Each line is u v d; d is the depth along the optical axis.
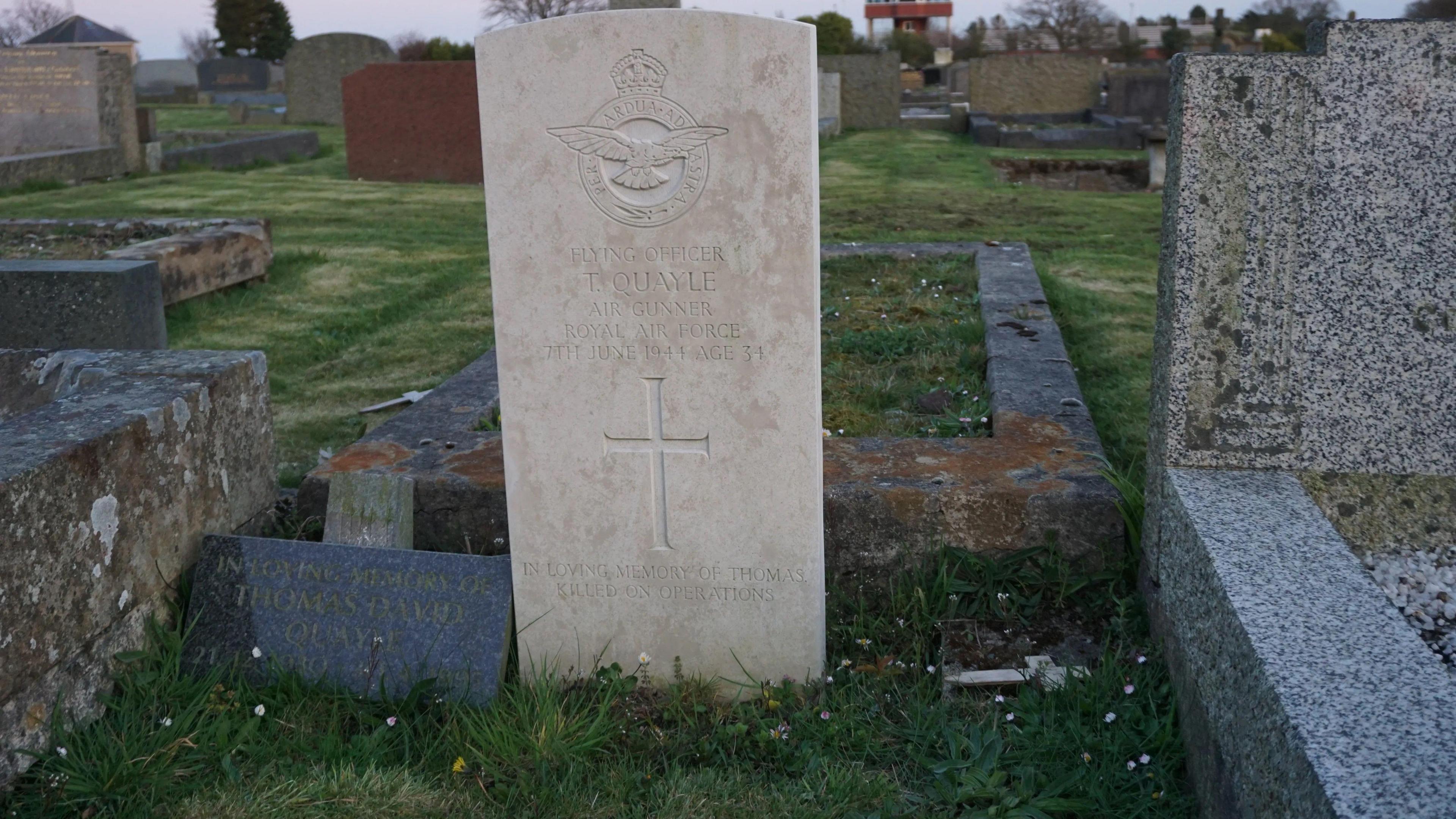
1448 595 3.30
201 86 46.66
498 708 3.24
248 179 17.73
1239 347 3.34
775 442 3.23
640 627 3.45
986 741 3.02
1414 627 3.19
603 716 3.20
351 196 15.74
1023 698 3.23
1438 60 3.12
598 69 3.00
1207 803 2.71
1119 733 3.04
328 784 2.96
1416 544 3.42
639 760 3.14
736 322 3.14
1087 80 27.08
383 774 3.01
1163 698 3.18
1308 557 2.80
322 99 29.95
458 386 5.58
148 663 3.32
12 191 15.70
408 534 3.88
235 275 9.41
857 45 53.31
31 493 2.89
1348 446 3.39
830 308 7.70
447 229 12.91
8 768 2.84
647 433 3.27
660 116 3.01
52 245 9.94
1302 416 3.38
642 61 2.97
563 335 3.22
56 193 15.89
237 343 7.86
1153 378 3.59
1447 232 3.22
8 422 3.33
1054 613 3.72
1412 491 3.39
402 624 3.44
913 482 3.97
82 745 3.00
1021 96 27.25
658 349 3.19
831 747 3.14
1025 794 2.85
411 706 3.27
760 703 3.39
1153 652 3.35
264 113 30.95
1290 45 43.16
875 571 3.95
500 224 3.15
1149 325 7.70
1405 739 2.08
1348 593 2.62
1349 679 2.27
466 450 4.48
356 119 17.50
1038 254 10.46
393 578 3.50
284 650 3.44
